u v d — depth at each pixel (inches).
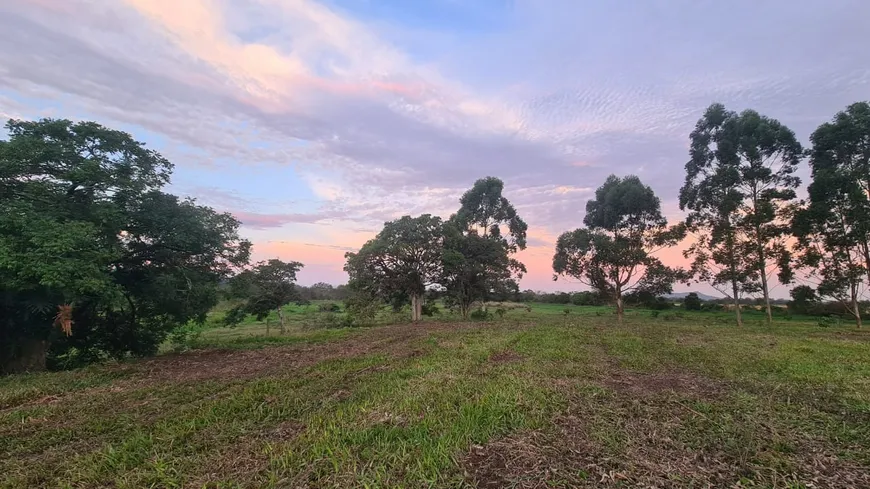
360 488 146.0
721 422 215.9
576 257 1235.9
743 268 1014.4
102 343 619.5
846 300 956.0
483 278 1259.2
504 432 199.0
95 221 463.2
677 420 218.4
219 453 179.3
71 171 435.8
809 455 175.0
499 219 1350.9
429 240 1178.0
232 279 655.1
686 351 478.6
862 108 844.6
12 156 416.2
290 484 149.3
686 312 1601.9
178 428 214.2
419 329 840.9
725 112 1033.5
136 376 375.2
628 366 384.5
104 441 201.6
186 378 360.5
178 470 163.3
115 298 457.4
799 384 309.3
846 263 888.3
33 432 218.8
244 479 154.6
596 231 1242.6
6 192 437.4
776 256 991.6
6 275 373.4
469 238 1239.5
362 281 1180.5
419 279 1219.2
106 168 487.2
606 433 196.7
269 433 207.8
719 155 1037.8
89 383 343.3
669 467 161.0
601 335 657.6
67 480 159.0
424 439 187.5
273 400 270.8
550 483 147.9
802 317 1312.7
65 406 268.1
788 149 957.8
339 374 358.3
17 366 485.7
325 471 158.9
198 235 562.6
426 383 304.2
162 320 642.8
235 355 506.3
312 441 188.9
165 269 576.7
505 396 257.4
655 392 285.3
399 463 163.6
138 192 508.7
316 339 699.4
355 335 745.0
